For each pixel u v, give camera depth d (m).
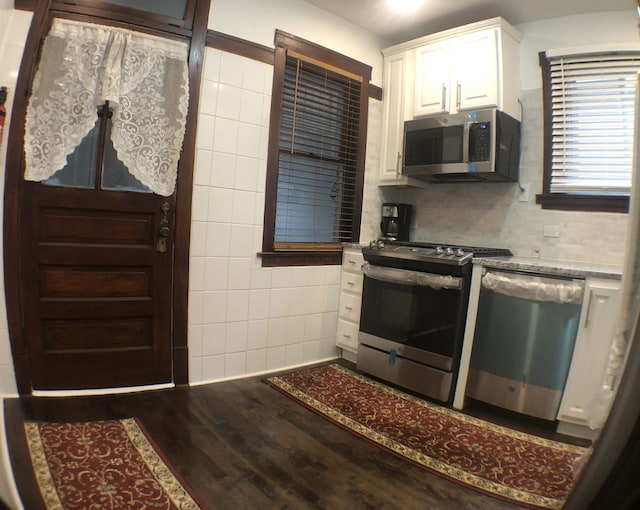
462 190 3.07
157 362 2.32
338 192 3.08
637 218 1.00
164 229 2.24
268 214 2.59
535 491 1.58
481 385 2.26
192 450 1.71
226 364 2.51
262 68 2.49
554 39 2.62
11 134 1.95
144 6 2.17
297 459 1.71
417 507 1.46
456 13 2.73
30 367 2.08
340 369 2.81
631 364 0.58
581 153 2.54
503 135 2.55
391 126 3.12
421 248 2.66
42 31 1.97
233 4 2.36
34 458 1.57
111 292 2.20
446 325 2.30
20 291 2.03
